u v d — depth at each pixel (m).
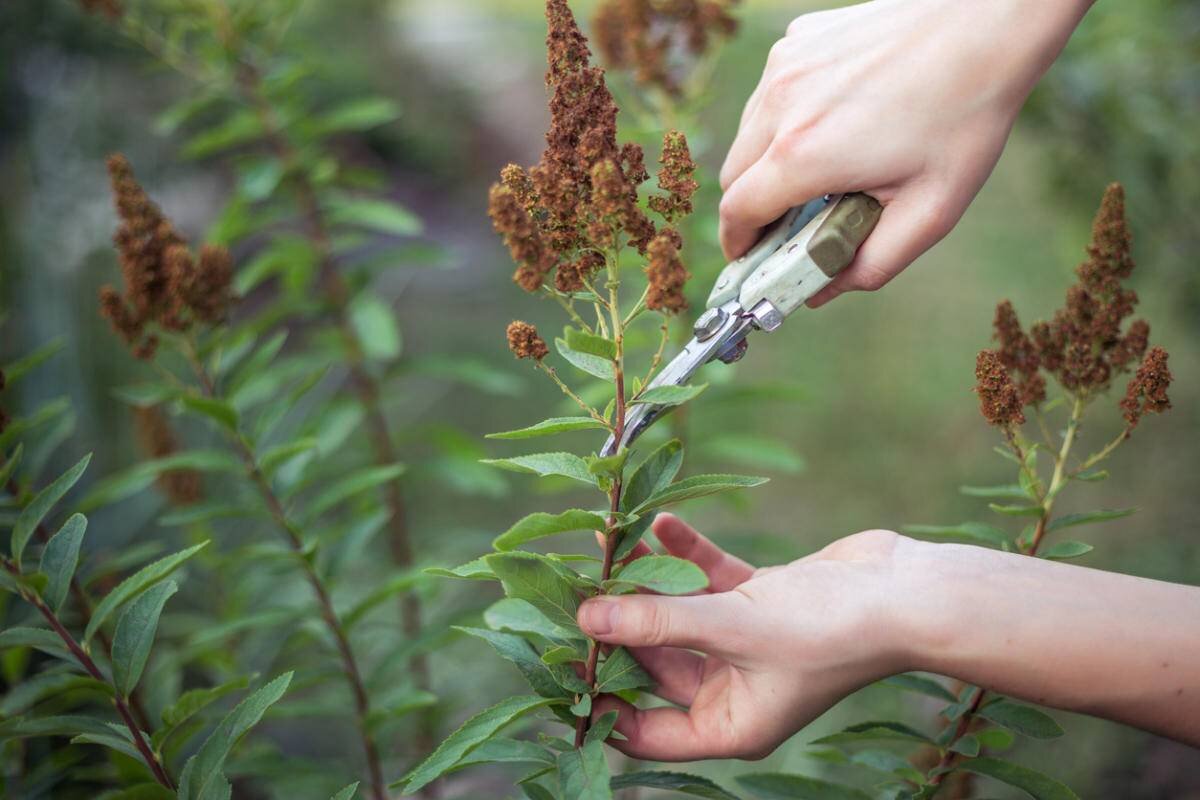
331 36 3.57
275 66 1.47
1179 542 1.77
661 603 0.81
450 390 3.13
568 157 0.81
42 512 0.89
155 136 2.43
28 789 1.06
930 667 0.83
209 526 1.40
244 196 1.32
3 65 1.96
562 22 0.81
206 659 1.18
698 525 2.27
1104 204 0.89
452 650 1.71
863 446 2.54
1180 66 1.61
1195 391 2.27
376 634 1.49
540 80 5.48
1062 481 0.90
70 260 2.13
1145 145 1.66
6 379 1.00
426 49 4.98
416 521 2.43
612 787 0.85
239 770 1.06
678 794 1.34
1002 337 0.92
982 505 2.16
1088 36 1.58
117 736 0.87
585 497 2.56
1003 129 0.85
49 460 1.73
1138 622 0.82
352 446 1.76
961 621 0.82
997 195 2.87
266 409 1.11
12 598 1.19
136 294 1.05
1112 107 1.62
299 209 1.46
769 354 3.01
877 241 0.87
